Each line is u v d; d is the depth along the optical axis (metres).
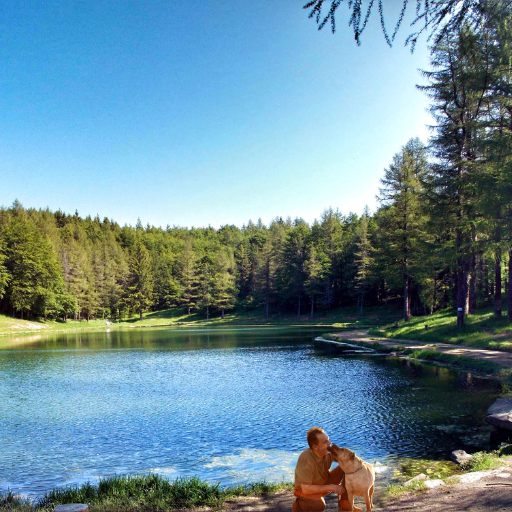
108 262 121.25
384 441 11.07
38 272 77.69
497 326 28.67
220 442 11.65
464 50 6.68
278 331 58.94
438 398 15.80
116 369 26.16
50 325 79.56
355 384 19.25
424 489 6.84
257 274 94.06
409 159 43.47
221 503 7.00
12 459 10.58
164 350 37.28
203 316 102.62
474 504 5.63
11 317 76.94
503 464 7.97
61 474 9.58
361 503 6.73
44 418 14.55
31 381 22.08
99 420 14.20
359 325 62.22
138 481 8.16
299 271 86.50
